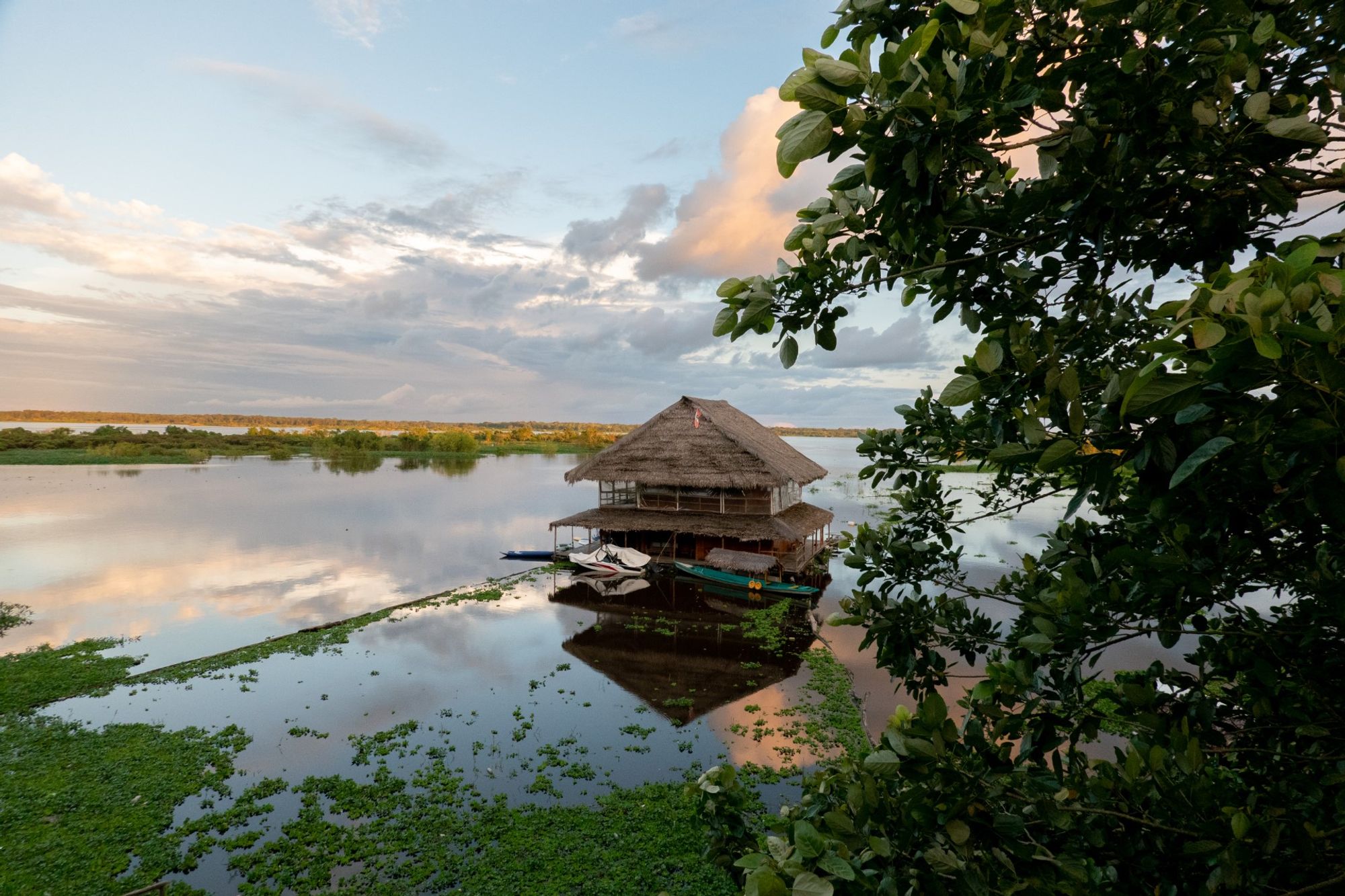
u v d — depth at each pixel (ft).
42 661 61.41
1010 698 6.80
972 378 6.86
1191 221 5.99
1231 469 4.50
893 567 9.95
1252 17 5.16
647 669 60.44
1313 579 5.50
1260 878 4.98
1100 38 5.06
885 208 5.15
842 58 4.62
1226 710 6.85
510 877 30.68
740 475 95.76
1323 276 3.43
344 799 37.76
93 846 33.17
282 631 72.54
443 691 55.31
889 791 6.51
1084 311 8.14
